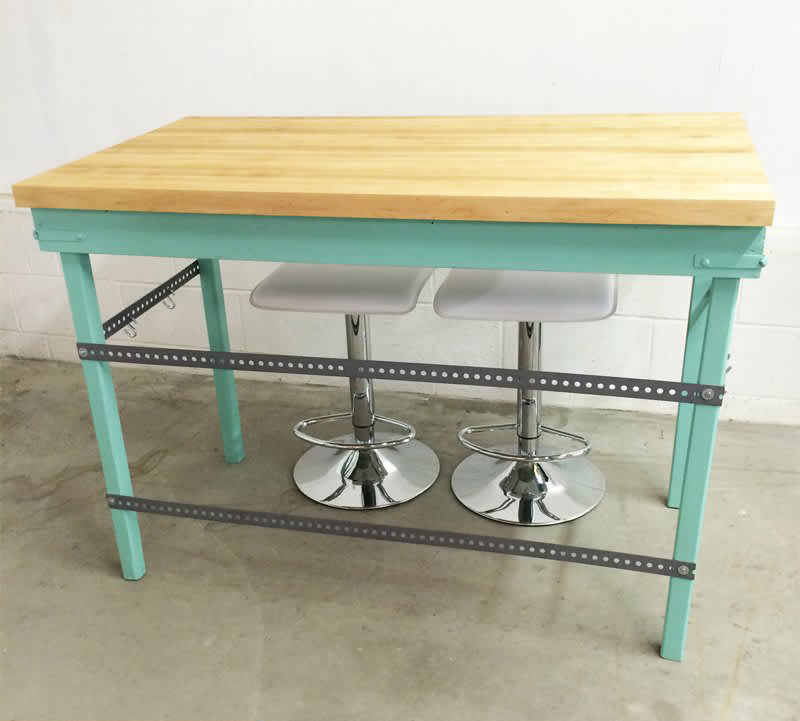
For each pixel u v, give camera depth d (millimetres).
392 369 1792
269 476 2613
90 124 2957
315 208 1639
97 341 1959
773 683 1819
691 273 1547
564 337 2781
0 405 3062
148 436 2848
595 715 1757
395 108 2674
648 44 2414
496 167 1745
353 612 2062
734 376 2715
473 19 2496
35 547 2340
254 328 3051
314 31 2625
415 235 1644
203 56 2750
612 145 1871
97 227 1793
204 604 2109
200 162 1903
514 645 1944
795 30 2309
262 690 1850
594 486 2473
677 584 1812
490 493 2439
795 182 2484
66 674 1915
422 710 1783
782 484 2459
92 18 2773
